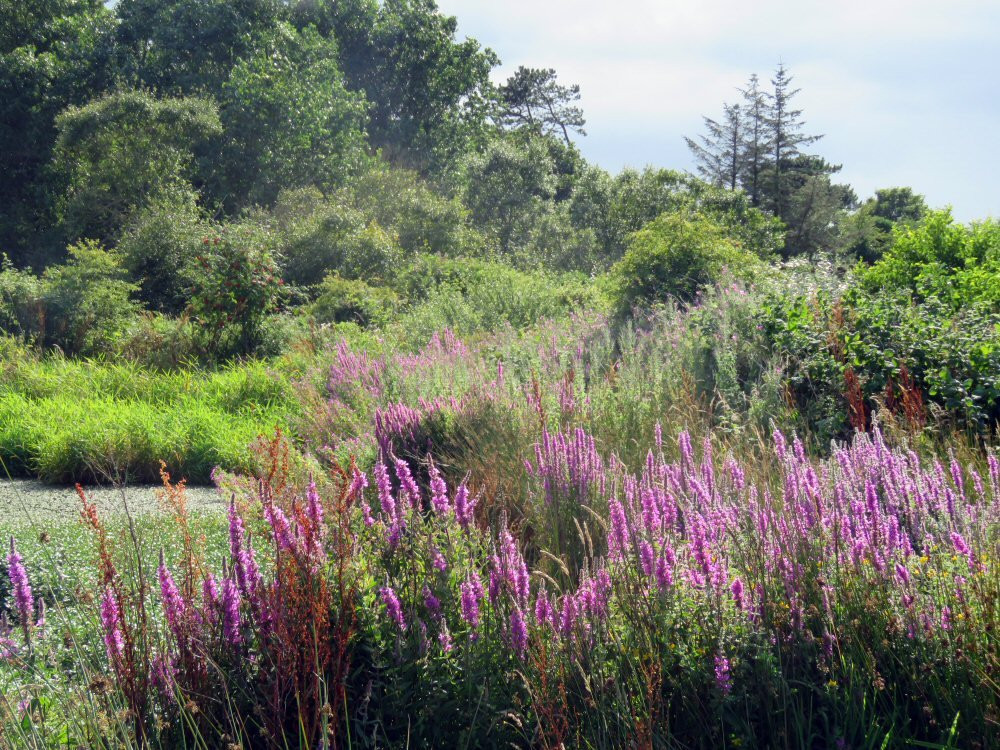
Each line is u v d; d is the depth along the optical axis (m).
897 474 3.51
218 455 8.13
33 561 4.16
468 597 2.76
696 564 2.95
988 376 7.04
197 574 2.84
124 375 12.17
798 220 53.38
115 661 2.48
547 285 18.86
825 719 2.57
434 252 28.94
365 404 8.59
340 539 2.68
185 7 36.34
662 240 14.08
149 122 29.52
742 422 7.14
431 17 45.25
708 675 2.63
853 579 2.86
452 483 5.36
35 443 8.51
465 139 47.47
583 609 2.81
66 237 30.41
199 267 16.08
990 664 2.54
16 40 35.38
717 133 56.59
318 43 38.28
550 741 2.41
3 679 2.81
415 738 2.54
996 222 13.40
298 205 27.95
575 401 6.73
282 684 2.50
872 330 8.12
